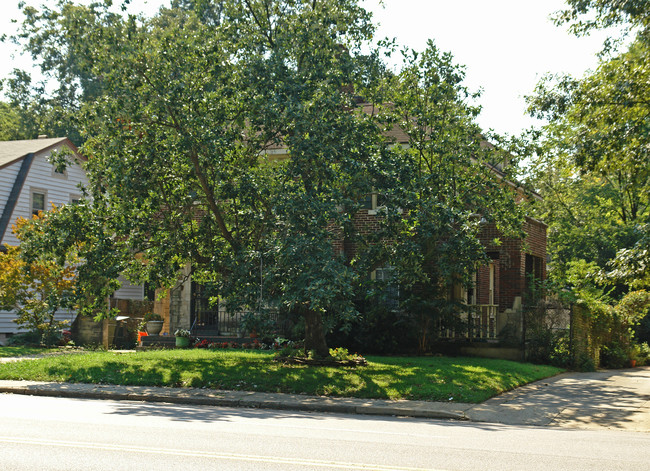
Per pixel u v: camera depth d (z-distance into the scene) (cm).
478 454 813
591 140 1830
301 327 2372
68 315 3300
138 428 952
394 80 2150
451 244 1969
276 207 1655
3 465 678
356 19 1986
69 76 5447
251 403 1391
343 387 1525
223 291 1797
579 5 1988
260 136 1978
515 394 1606
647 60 1764
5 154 3219
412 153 2209
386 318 2344
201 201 2047
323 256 1552
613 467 751
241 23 1939
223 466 691
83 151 1950
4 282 2645
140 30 1873
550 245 4438
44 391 1535
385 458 766
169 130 1925
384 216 1833
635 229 1667
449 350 2352
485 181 2138
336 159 1778
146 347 2656
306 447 826
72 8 1930
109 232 1939
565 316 2394
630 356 2859
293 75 1806
